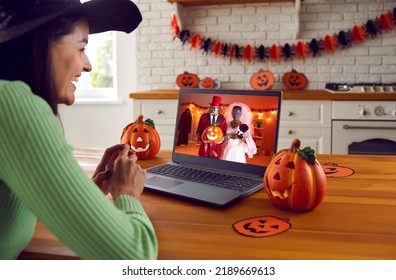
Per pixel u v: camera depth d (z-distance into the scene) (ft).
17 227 2.39
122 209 2.53
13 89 2.07
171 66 13.08
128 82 13.50
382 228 2.79
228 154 4.23
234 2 12.16
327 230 2.77
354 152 10.47
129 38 13.30
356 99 10.19
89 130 13.82
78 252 2.13
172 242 2.59
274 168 3.28
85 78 14.02
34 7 2.35
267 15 12.38
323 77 12.33
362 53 12.05
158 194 3.67
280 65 12.51
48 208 2.04
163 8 12.86
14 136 2.02
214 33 12.73
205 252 2.44
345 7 11.98
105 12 3.32
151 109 11.29
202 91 4.54
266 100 3.98
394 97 9.98
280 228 2.82
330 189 3.76
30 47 2.36
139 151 5.04
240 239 2.63
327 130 10.45
